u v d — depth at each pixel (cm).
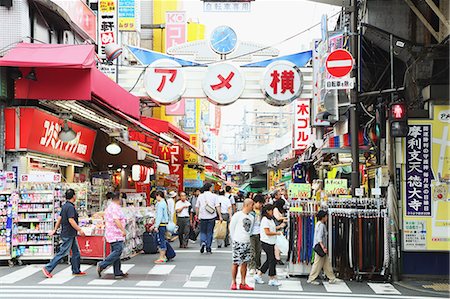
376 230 1236
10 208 1349
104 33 2139
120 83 1839
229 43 1880
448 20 1154
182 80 1797
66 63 1323
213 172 4775
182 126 3603
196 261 1530
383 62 1509
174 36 2761
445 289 1140
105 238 1287
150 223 1719
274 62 1798
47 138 1560
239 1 1531
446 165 1266
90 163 2044
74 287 1080
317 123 1820
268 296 1043
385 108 1312
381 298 1039
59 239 1405
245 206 1116
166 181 3025
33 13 1572
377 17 1329
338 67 1271
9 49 1434
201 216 1748
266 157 4712
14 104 1450
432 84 1285
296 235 1288
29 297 964
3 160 1434
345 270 1239
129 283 1148
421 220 1265
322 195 1505
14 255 1355
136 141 2303
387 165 1306
